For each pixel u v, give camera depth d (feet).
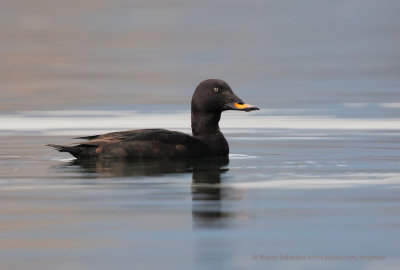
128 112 75.72
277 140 53.62
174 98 89.92
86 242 26.76
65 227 28.71
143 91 97.96
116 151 43.45
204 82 46.24
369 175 39.06
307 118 67.92
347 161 43.80
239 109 45.34
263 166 42.11
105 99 88.94
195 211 31.07
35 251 25.80
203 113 46.09
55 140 54.29
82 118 70.23
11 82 108.78
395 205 32.09
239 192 34.88
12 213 30.83
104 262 24.61
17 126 63.77
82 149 43.80
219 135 46.16
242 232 27.99
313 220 29.71
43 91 98.22
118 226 28.84
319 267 24.41
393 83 100.83
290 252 25.72
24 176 39.06
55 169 41.06
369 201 32.91
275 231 28.12
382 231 28.07
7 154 46.96
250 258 25.12
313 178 38.34
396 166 41.83
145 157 43.62
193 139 44.83
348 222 29.32
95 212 31.01
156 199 33.32
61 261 24.72
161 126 64.64
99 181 37.52
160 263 24.54
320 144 51.21
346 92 92.17
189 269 23.97
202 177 38.55
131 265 24.32
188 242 26.73
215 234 27.78
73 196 34.06
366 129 59.47
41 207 31.89
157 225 28.94
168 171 40.29
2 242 26.78
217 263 24.62
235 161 43.88
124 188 35.81
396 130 58.59
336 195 34.19
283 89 98.17
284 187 36.04
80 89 100.27
